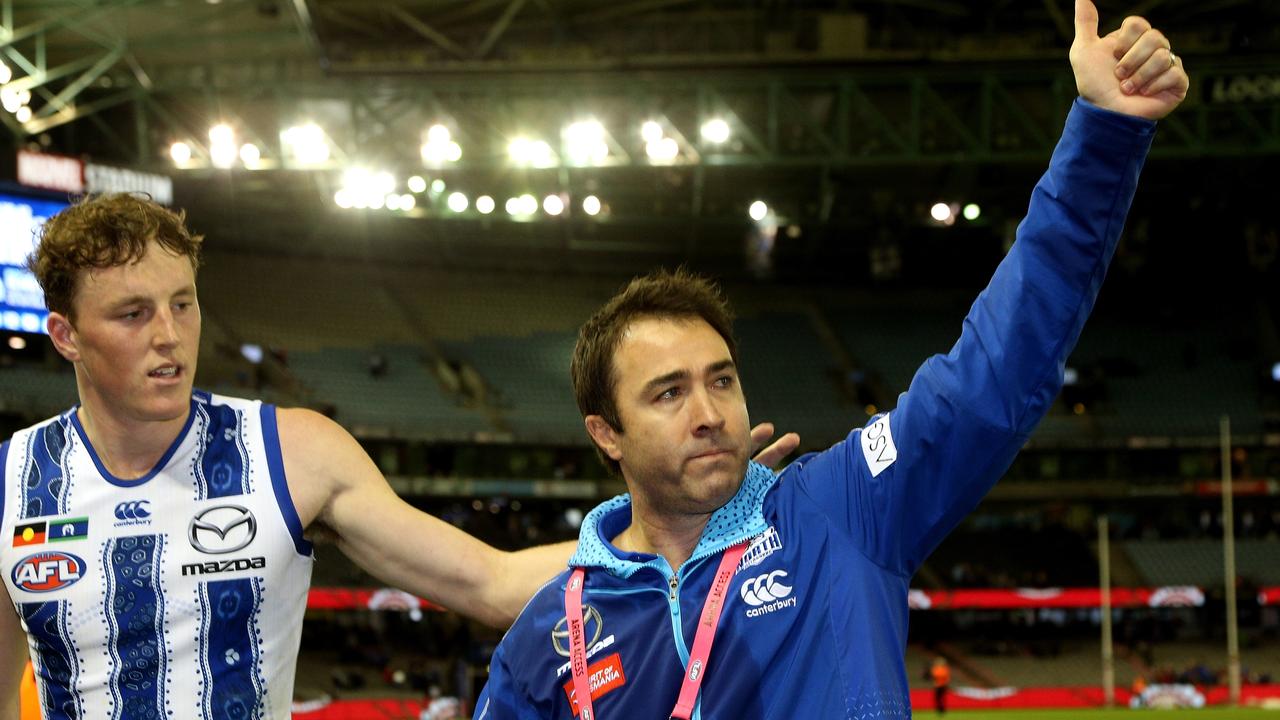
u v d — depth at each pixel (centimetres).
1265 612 3184
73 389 2803
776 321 3869
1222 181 3047
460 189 2900
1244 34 2305
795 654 251
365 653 2727
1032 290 245
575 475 3281
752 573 258
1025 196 3100
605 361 271
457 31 2519
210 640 279
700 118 2494
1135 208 3250
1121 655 3011
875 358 3725
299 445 298
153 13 2314
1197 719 2241
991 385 245
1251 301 3831
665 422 257
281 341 3350
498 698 284
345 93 2539
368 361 3388
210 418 292
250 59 2595
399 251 3750
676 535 273
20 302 2145
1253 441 3388
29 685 400
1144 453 3441
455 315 3662
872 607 251
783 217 3138
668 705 255
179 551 280
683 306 267
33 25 2289
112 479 282
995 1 2409
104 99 2670
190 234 285
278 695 287
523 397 3372
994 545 3338
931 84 2580
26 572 278
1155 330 3812
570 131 2520
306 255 3678
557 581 283
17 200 2150
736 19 2478
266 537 286
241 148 2567
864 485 261
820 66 2477
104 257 264
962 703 2795
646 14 2498
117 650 276
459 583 310
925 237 3588
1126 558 3281
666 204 3138
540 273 3878
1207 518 3381
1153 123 240
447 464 3222
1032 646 3059
